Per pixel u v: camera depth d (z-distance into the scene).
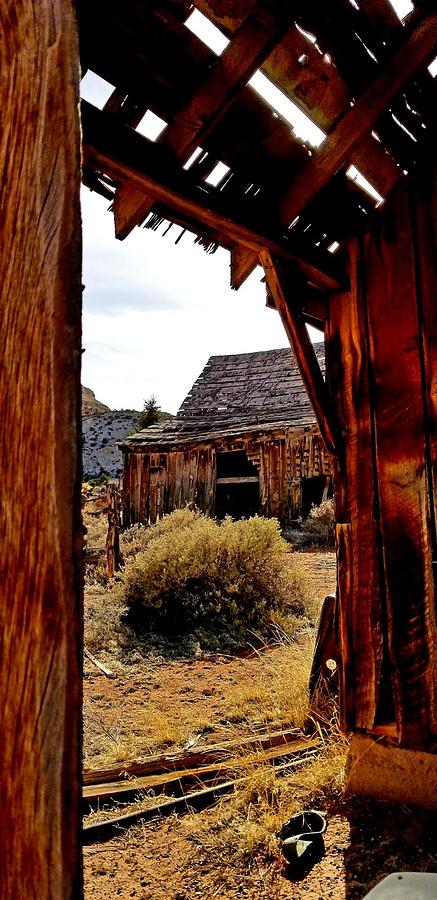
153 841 2.61
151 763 3.31
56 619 0.71
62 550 0.72
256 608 6.61
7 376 0.79
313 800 2.80
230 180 2.23
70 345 0.75
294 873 2.28
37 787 0.69
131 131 1.79
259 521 7.90
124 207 2.10
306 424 16.09
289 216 2.31
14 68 0.82
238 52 1.76
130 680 4.98
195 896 2.21
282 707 4.01
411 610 2.68
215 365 22.97
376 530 2.80
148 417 33.53
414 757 2.65
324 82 2.16
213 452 17.30
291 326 2.60
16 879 0.69
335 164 2.20
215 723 3.95
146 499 18.08
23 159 0.81
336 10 1.98
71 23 0.81
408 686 2.66
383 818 2.57
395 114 2.47
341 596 2.88
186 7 1.77
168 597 6.62
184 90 1.85
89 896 2.22
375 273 2.84
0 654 0.75
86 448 52.69
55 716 0.70
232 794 2.87
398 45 2.14
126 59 1.74
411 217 2.74
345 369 2.93
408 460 2.73
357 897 2.08
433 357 2.68
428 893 1.24
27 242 0.79
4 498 0.77
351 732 2.82
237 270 2.56
